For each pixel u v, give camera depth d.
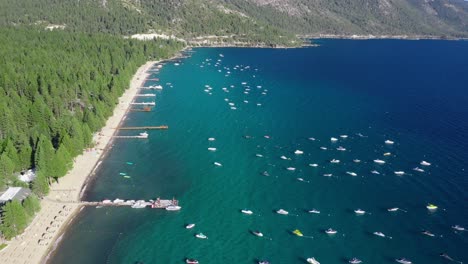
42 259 101.50
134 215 121.75
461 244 111.50
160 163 155.25
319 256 106.50
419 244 111.38
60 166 133.75
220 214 123.50
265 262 103.00
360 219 122.00
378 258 105.88
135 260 103.75
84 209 123.44
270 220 120.94
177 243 110.38
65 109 183.38
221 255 106.19
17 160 133.25
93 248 107.31
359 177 146.75
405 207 128.00
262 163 156.62
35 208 116.25
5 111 153.88
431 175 148.00
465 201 131.25
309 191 137.12
